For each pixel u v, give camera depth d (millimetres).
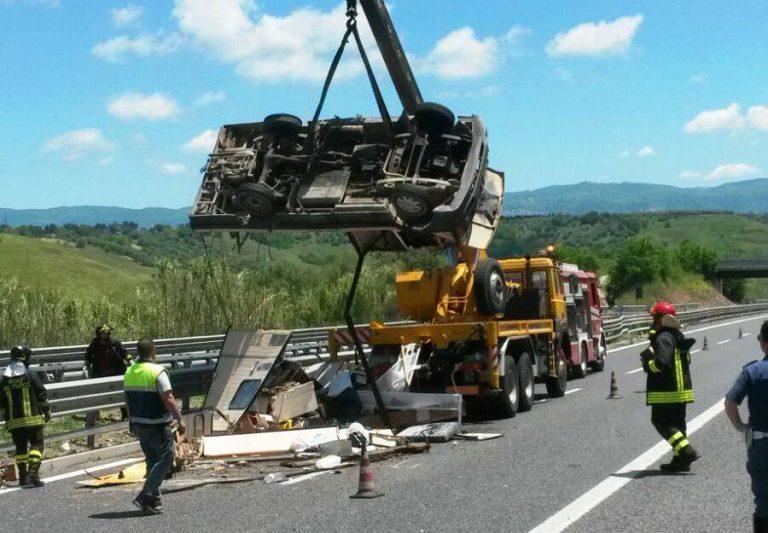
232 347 14625
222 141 14070
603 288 83812
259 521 8703
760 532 6176
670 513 8586
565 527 8125
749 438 6277
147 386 9406
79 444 13922
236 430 13289
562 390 19734
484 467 11227
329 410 15117
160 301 25547
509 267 19641
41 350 19156
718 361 27938
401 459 12078
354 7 13258
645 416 15719
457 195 13125
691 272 108562
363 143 13680
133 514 9250
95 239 116812
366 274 35719
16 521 9086
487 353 15875
